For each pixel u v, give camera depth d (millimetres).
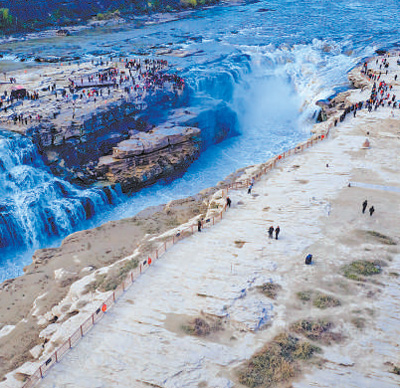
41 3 155500
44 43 130375
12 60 108375
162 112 76625
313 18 158250
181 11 184000
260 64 103750
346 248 33625
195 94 85312
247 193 45188
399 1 180625
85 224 57000
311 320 26250
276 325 25969
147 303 28172
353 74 91688
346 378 22344
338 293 28516
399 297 28062
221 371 22984
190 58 105312
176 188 65062
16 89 73125
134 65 97250
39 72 91812
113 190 61500
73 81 82688
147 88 78250
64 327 26891
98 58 107688
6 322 33844
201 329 25734
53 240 54781
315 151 55094
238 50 113812
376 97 73688
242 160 73375
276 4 193125
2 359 28984
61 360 23828
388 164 49594
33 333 31078
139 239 44844
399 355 23719
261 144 79562
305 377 22438
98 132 67000
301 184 46094
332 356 23672
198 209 49500
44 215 55188
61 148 63594
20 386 24141
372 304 27500
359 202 41281
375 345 24375
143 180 63562
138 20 166125
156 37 137750
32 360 27578
